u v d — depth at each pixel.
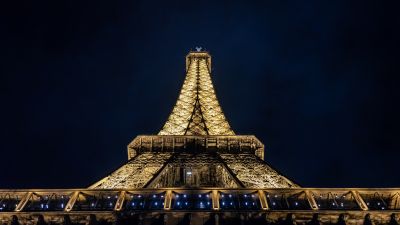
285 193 56.56
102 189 57.31
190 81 145.62
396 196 57.41
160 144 97.19
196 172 89.12
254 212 51.66
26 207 56.09
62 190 57.53
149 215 51.38
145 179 77.62
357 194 56.69
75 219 51.84
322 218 51.94
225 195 56.09
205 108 125.88
